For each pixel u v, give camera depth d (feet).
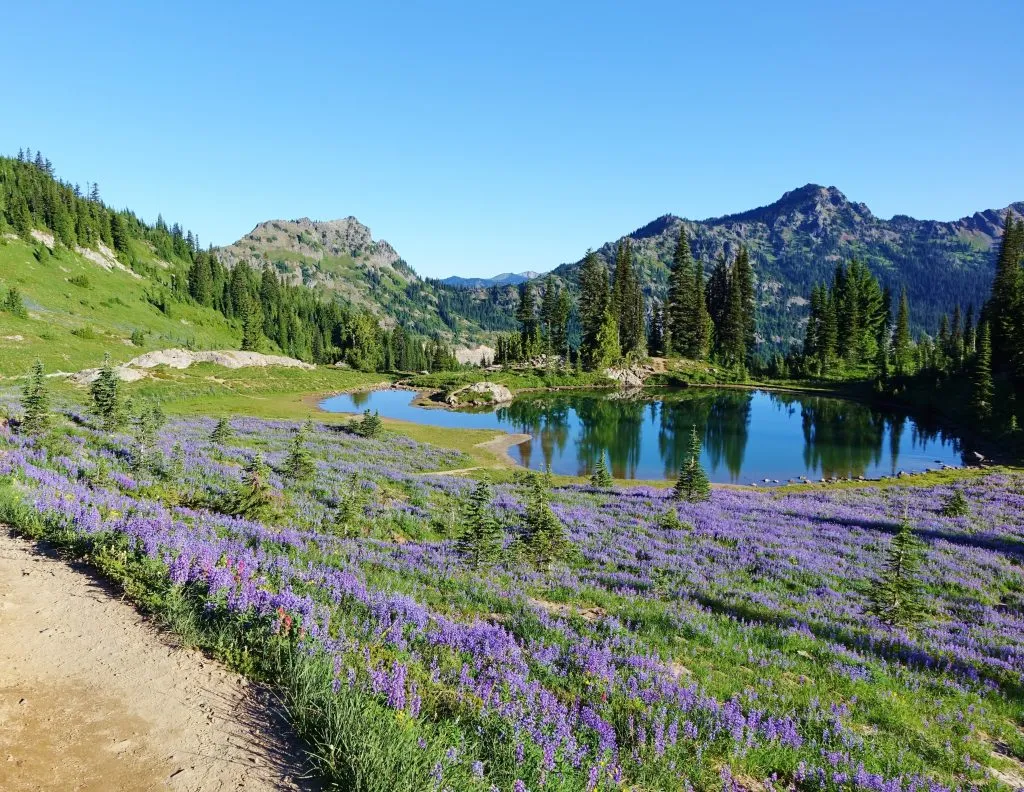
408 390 427.33
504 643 31.94
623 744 23.57
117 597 30.58
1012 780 28.09
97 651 25.25
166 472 74.43
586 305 465.47
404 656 26.99
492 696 24.43
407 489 105.19
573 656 32.71
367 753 17.98
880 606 54.60
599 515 96.78
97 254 622.54
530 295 517.96
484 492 59.47
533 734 21.35
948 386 330.95
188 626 26.73
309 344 643.04
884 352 462.19
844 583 66.90
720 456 211.82
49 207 604.08
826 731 28.27
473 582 47.78
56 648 25.21
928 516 116.88
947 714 34.06
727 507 116.57
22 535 38.65
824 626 49.73
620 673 31.09
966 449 229.66
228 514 58.75
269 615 26.66
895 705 34.22
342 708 19.95
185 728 20.51
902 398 351.46
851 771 25.08
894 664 42.37
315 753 19.16
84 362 307.78
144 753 19.04
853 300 460.96
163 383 276.21
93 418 117.91
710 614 48.14
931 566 77.15
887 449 227.81
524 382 423.23
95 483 58.34
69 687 22.50
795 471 191.52
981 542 94.48
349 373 507.71
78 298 500.33
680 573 63.67
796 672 37.93
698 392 415.85
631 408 336.49
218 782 17.89
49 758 18.37
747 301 512.22
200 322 607.78
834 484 169.27
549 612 43.29
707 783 22.80
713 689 31.99
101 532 36.88
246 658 24.82
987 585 70.69
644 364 467.11
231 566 32.04
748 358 510.17
